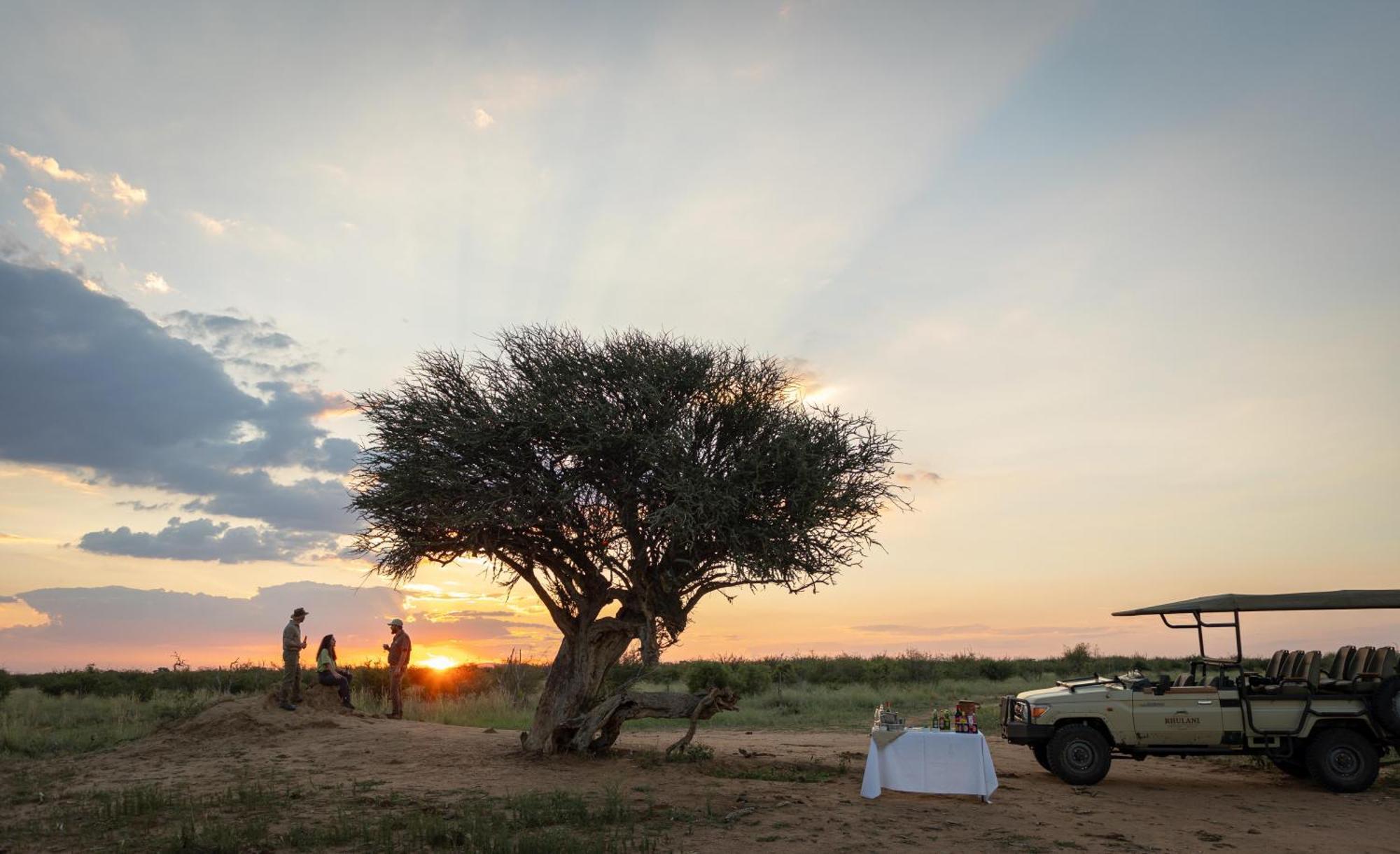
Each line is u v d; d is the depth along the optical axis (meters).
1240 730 12.84
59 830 9.88
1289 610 13.07
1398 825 10.41
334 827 9.40
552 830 9.56
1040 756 14.46
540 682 29.11
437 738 16.52
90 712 23.22
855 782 13.01
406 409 13.93
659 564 14.31
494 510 13.41
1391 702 12.33
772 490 13.80
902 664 40.28
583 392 13.92
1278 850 9.12
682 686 31.33
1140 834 9.75
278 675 32.12
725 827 9.83
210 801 11.36
